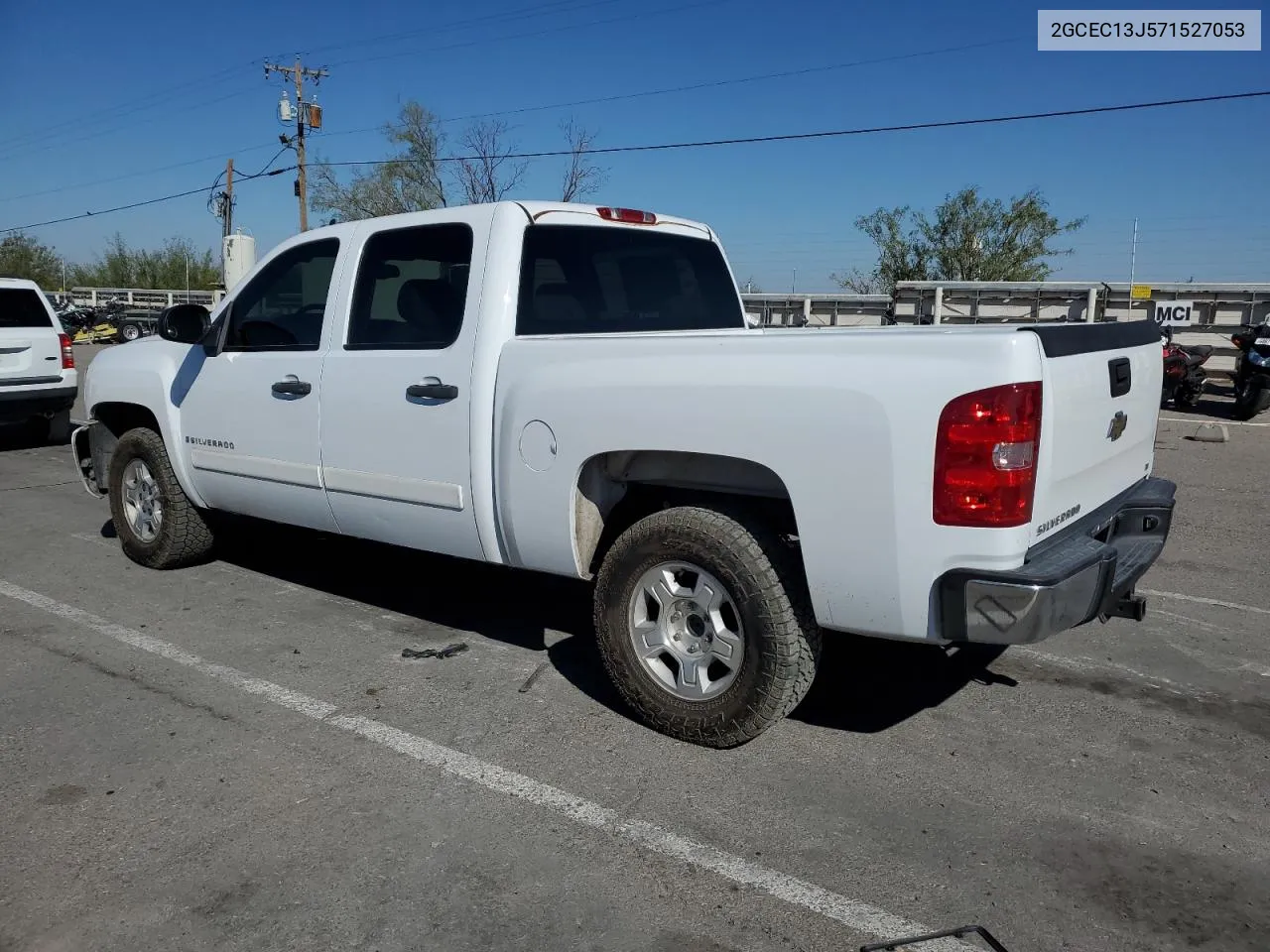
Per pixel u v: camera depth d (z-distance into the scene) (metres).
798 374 3.38
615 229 4.94
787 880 3.04
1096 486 3.81
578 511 4.01
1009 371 3.07
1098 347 3.65
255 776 3.66
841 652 4.94
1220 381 17.91
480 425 4.21
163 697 4.36
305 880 3.04
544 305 4.44
